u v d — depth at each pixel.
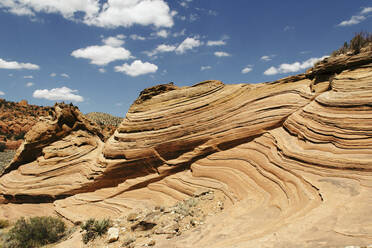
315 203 7.13
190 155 14.96
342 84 11.38
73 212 15.84
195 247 6.62
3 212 18.33
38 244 12.09
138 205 14.12
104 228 10.59
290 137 11.98
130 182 15.87
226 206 10.58
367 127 9.14
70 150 19.83
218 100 15.41
